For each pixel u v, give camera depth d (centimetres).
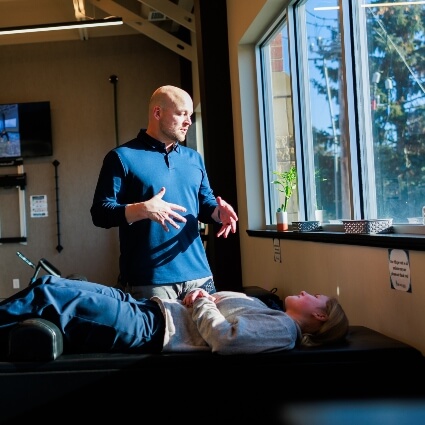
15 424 215
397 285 238
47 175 930
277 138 489
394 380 214
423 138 249
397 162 275
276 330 220
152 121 291
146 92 938
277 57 471
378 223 268
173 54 941
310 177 412
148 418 216
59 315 226
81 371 217
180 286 288
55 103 935
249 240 522
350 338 237
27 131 919
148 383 217
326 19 359
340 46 338
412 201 262
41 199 927
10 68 931
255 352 218
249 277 530
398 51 268
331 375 215
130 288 290
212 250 566
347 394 215
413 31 253
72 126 934
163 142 292
